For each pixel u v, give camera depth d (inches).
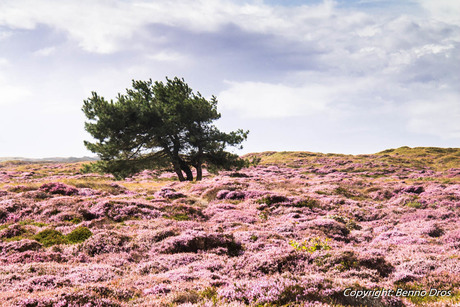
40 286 329.7
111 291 312.0
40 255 458.9
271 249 491.2
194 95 1772.9
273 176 2271.2
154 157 1706.4
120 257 477.1
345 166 3115.2
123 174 1620.3
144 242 545.0
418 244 567.2
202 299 298.8
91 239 525.3
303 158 3818.9
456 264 400.5
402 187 1288.1
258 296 296.8
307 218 792.3
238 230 658.2
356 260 423.5
